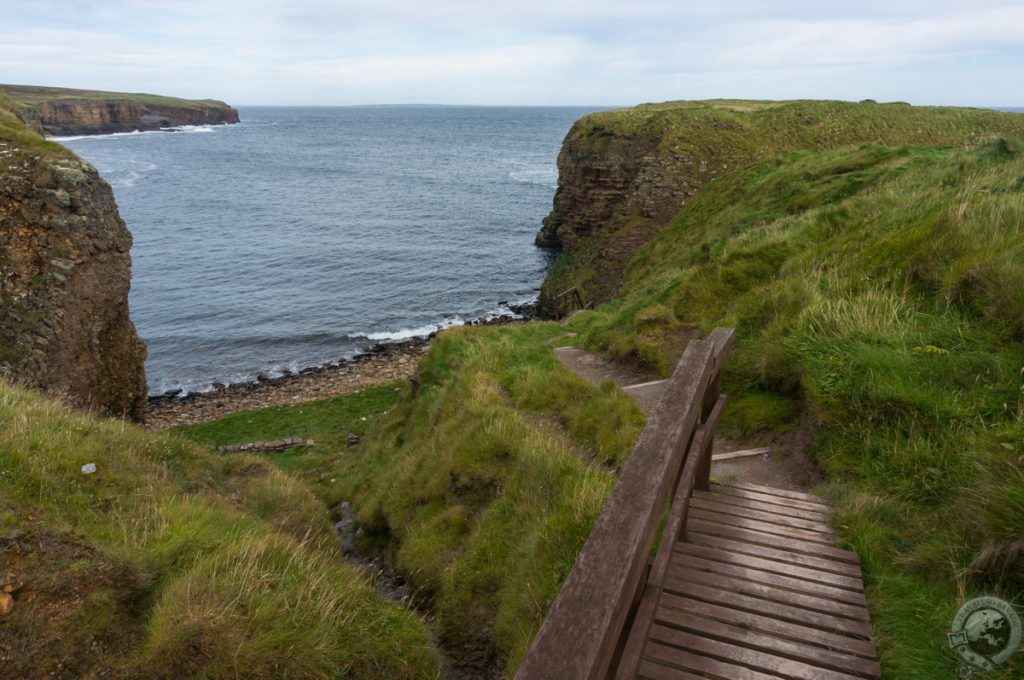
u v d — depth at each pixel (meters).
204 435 27.62
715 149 49.06
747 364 9.73
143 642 5.61
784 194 24.61
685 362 4.48
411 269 62.94
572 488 7.38
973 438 5.84
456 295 55.09
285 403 31.78
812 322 9.02
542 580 6.30
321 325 47.00
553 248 69.81
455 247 72.25
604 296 40.28
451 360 18.66
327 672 5.45
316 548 9.92
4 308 18.38
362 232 79.81
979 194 11.05
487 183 125.25
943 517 5.34
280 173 137.38
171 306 50.97
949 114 54.25
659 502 2.89
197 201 99.62
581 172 56.59
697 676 3.79
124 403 23.50
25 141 20.39
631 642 3.03
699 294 14.37
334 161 163.62
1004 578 4.29
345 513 13.51
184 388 35.72
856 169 24.16
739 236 19.25
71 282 19.91
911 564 4.77
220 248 70.25
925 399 6.67
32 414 9.93
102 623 5.70
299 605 6.02
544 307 50.28
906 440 6.48
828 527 5.44
